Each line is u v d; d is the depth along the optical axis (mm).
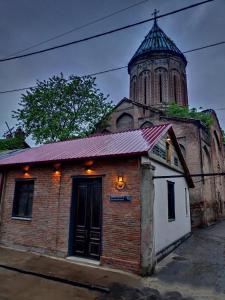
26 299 5305
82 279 6547
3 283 6242
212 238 13828
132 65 33094
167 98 29391
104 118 23375
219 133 28812
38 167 10516
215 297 5625
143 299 5430
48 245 9172
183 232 13125
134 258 7293
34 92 21703
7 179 11570
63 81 22281
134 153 7957
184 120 21281
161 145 10531
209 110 25828
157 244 8711
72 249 8820
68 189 9367
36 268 7453
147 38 33875
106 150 9195
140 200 7664
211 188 23219
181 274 7227
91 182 9086
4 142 26016
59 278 6578
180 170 13453
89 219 8797
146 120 23438
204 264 8359
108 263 7660
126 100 25312
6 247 10297
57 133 21141
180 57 31938
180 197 13258
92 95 22594
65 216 9133
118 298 5465
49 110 21812
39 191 10156
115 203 8094
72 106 22203
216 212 23234
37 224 9758
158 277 6926
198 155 19906
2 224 10945
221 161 28438
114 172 8430
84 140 12672
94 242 8469
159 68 30672
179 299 5488
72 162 9469
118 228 7812
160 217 9367
